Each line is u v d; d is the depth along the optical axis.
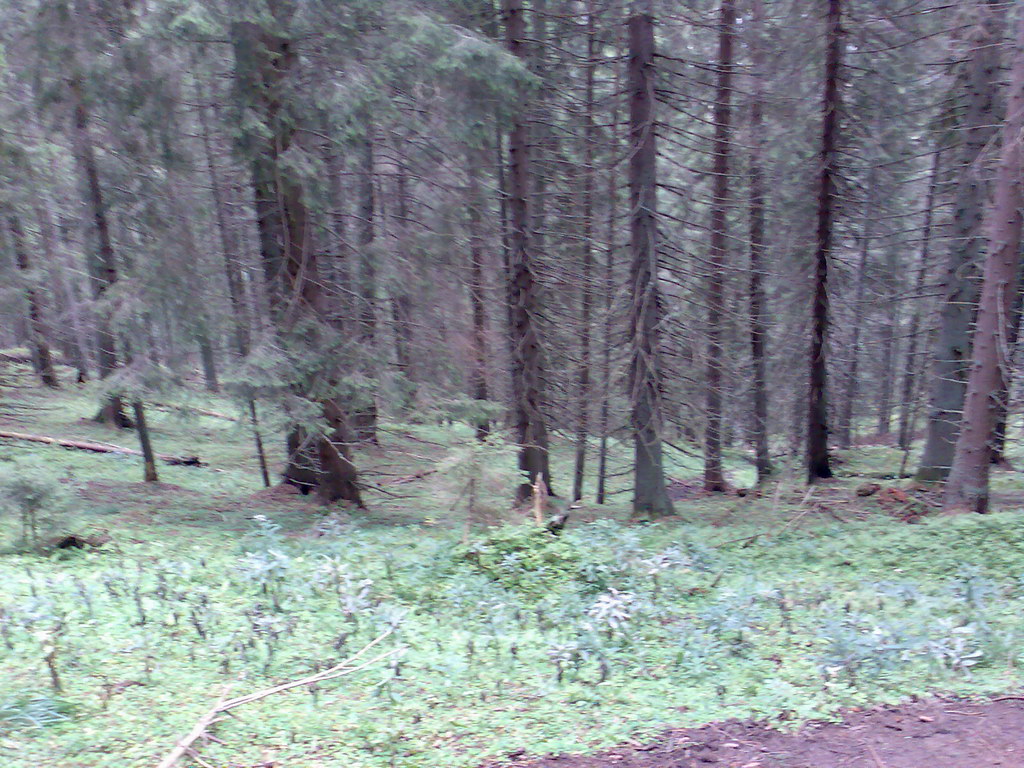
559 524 10.43
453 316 14.92
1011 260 10.72
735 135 17.03
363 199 16.48
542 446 14.88
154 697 5.36
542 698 5.77
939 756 4.76
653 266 13.98
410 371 13.81
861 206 17.31
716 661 6.51
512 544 9.10
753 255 17.92
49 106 11.98
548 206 18.08
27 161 14.97
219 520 13.15
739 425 20.08
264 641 6.55
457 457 10.38
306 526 12.81
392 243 12.95
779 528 12.77
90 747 4.56
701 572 9.82
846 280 17.25
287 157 11.32
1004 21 12.66
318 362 12.16
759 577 9.62
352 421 15.12
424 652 6.63
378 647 6.68
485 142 13.57
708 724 5.33
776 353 18.78
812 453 17.12
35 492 9.71
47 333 25.78
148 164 12.03
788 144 16.67
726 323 17.47
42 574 8.40
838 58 15.09
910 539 10.55
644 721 5.38
